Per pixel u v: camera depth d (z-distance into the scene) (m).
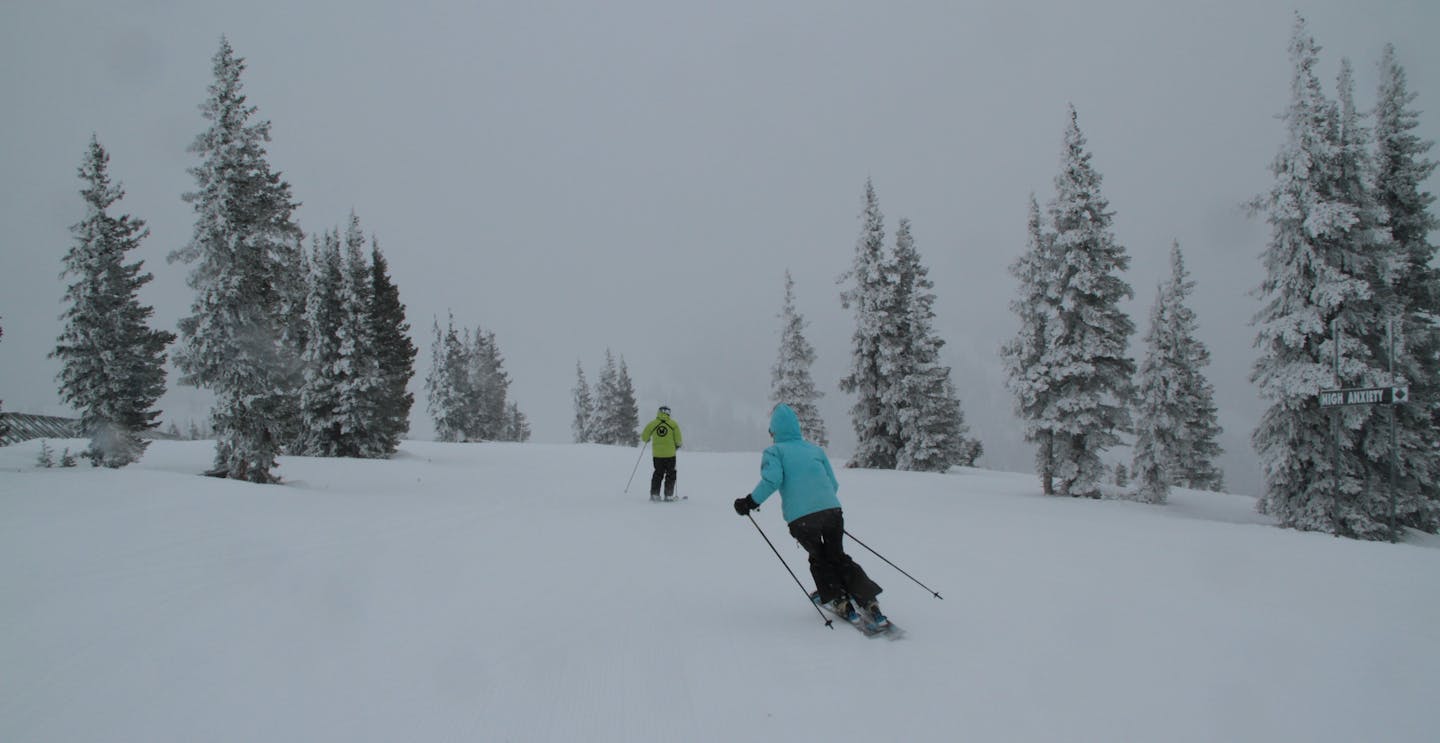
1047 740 3.36
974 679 4.18
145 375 16.95
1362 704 3.82
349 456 29.41
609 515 11.62
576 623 5.36
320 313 29.94
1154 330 29.72
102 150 16.56
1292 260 18.17
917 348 32.22
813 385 43.19
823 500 5.34
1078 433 20.89
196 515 9.62
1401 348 17.70
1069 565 7.81
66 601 5.68
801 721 3.59
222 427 15.81
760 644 4.86
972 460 53.47
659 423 14.02
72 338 16.00
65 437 27.02
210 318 15.55
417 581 6.70
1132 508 18.86
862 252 33.22
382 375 30.83
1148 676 4.23
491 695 3.96
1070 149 21.95
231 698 3.90
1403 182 19.83
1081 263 21.31
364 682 4.15
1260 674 4.28
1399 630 5.26
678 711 3.73
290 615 5.51
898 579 7.01
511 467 24.09
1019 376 22.45
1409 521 18.59
